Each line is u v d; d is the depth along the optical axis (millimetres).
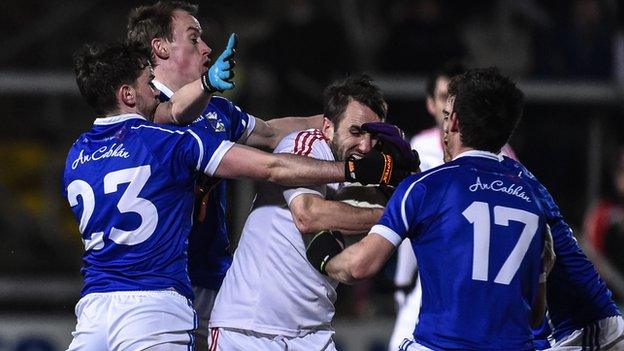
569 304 17094
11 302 30688
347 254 15242
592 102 30344
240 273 17219
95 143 16719
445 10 34500
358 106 17000
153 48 17953
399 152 16203
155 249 16344
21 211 31375
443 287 14969
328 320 17422
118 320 16156
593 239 29797
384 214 15273
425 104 30141
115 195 16328
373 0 38156
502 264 14953
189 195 16641
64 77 30859
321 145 17188
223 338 17156
